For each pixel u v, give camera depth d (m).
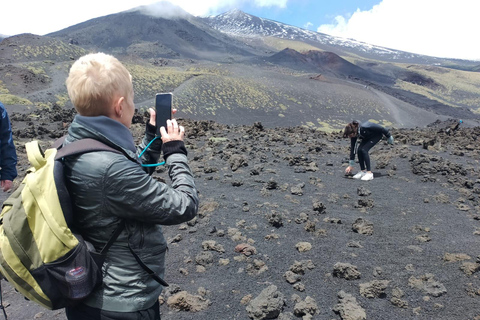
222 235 4.98
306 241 4.84
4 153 3.79
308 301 3.41
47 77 105.06
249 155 9.98
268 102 155.62
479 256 4.12
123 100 1.71
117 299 1.58
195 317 3.32
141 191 1.52
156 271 1.68
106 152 1.54
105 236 1.57
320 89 198.38
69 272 1.48
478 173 8.50
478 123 157.25
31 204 1.48
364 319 3.20
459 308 3.37
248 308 3.35
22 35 152.88
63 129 14.44
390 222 5.54
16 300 4.14
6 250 1.48
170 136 1.86
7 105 43.84
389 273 4.02
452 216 5.86
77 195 1.52
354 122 7.93
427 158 9.40
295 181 7.61
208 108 132.88
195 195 1.75
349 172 8.33
